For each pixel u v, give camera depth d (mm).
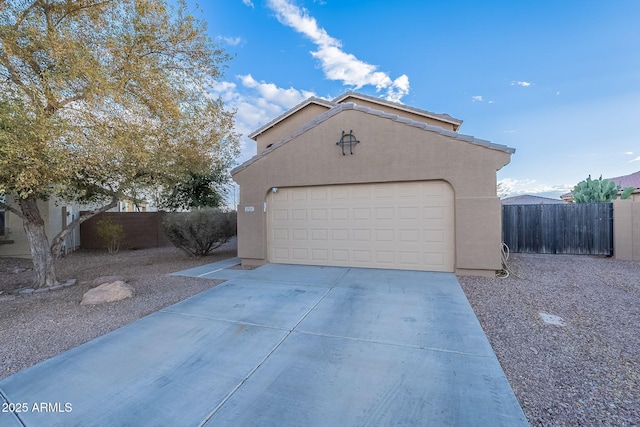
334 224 8875
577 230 10953
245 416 2529
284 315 4977
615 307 5184
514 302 5520
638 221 9938
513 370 3217
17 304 5930
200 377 3154
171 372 3264
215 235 12094
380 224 8398
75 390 2949
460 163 7488
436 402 2668
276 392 2871
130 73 6164
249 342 3984
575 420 2434
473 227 7406
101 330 4516
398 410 2568
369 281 7066
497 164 7207
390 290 6309
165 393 2881
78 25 6125
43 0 5879
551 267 8727
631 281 6992
